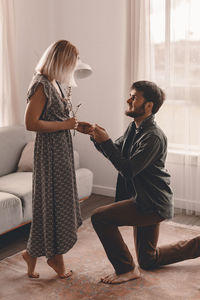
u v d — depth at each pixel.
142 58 3.89
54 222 2.55
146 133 2.41
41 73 2.44
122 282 2.60
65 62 2.41
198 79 3.69
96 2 4.23
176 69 3.77
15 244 3.23
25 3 4.31
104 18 4.21
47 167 2.48
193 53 3.67
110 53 4.24
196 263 2.88
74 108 4.55
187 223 3.67
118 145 2.69
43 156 2.48
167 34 3.75
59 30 4.52
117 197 2.65
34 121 2.36
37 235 2.60
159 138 2.41
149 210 2.46
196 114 3.76
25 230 3.52
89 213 3.90
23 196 3.29
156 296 2.46
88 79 4.41
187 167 3.83
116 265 2.61
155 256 2.74
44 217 2.53
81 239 3.31
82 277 2.70
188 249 2.76
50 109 2.45
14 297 2.47
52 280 2.66
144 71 3.89
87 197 4.05
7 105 4.23
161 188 2.50
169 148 3.92
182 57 3.73
